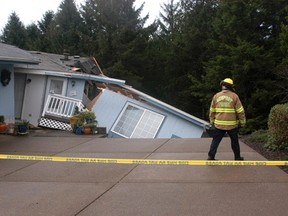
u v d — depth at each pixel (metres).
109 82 20.80
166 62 39.84
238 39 27.92
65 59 26.52
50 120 16.94
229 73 29.44
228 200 6.18
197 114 38.12
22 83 19.45
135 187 7.02
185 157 9.60
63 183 7.38
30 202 6.28
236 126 8.66
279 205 5.90
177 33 43.53
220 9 33.09
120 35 38.66
